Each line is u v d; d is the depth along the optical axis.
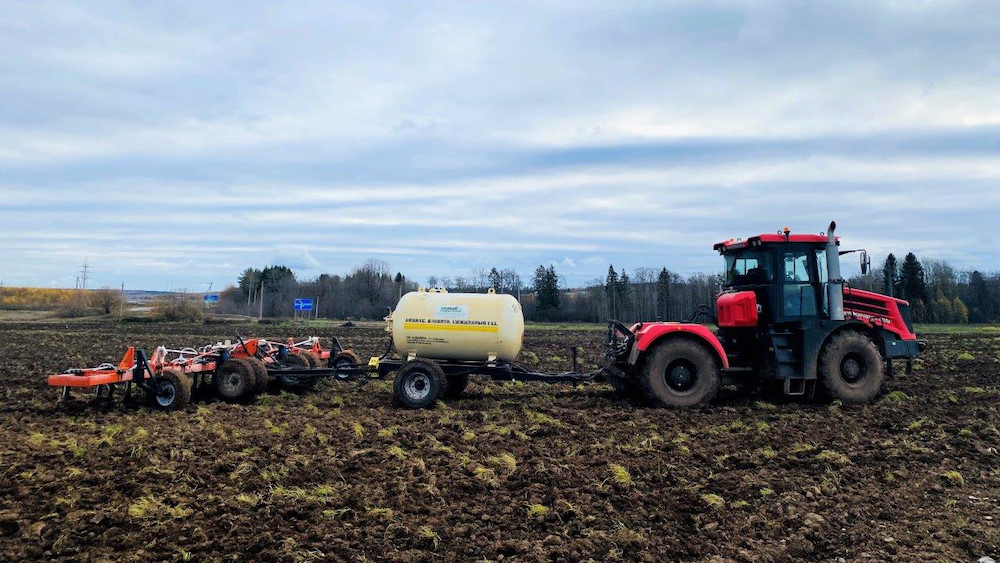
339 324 47.09
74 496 6.30
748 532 5.82
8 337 29.28
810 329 11.05
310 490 6.62
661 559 5.28
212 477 6.98
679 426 9.68
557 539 5.52
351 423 9.75
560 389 13.18
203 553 5.16
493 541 5.54
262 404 11.87
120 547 5.27
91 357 20.38
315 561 5.05
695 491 6.77
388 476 7.16
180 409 11.11
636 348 10.88
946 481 7.14
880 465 7.75
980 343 24.64
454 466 7.46
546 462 7.66
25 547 5.22
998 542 5.45
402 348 11.72
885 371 13.59
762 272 11.34
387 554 5.22
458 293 11.80
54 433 9.28
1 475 6.93
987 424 9.68
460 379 12.47
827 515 6.15
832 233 11.20
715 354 10.91
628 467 7.54
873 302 11.64
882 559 5.25
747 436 9.04
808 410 10.81
